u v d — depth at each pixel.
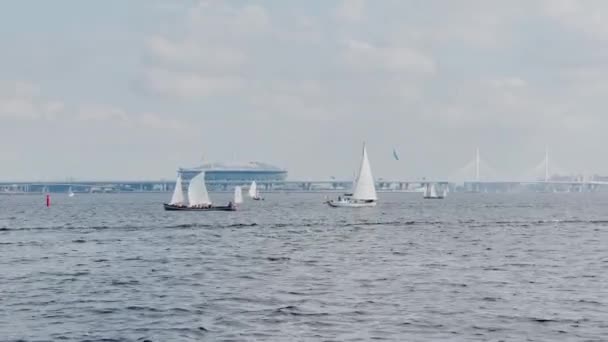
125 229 172.50
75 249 121.75
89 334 55.22
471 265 95.44
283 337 53.66
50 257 109.00
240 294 71.75
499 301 67.00
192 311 63.09
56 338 54.09
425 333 54.53
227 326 57.22
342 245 126.12
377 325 57.09
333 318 59.69
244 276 85.19
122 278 84.62
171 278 84.19
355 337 53.47
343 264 96.69
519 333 54.50
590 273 87.00
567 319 59.03
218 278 83.75
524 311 62.16
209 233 157.25
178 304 66.56
